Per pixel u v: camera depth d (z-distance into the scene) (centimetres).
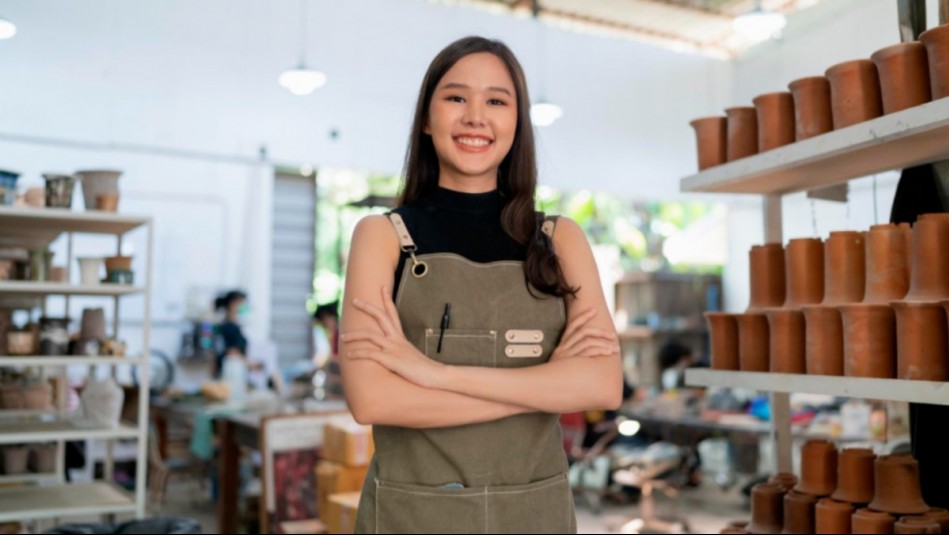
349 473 408
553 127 754
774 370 225
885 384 189
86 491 394
